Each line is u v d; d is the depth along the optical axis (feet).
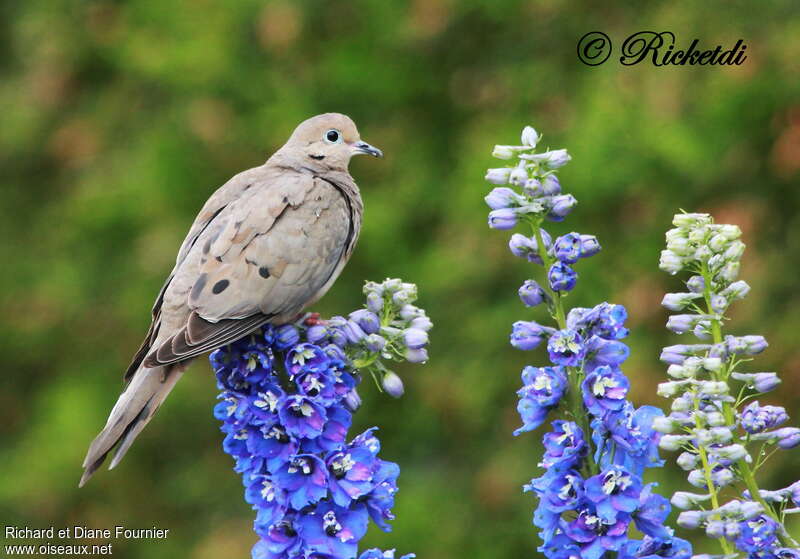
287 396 16.03
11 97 52.80
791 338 41.42
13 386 53.52
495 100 47.29
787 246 43.65
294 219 22.15
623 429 15.25
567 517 16.61
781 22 42.91
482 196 43.75
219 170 47.55
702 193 43.75
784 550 15.16
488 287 45.27
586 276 43.29
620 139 42.22
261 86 48.21
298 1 47.67
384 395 46.55
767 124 42.88
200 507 49.24
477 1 46.60
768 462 40.27
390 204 46.68
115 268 50.06
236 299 20.86
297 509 16.03
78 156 50.78
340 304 46.70
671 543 15.37
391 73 48.01
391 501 16.44
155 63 48.16
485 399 44.21
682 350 15.75
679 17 43.57
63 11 51.47
